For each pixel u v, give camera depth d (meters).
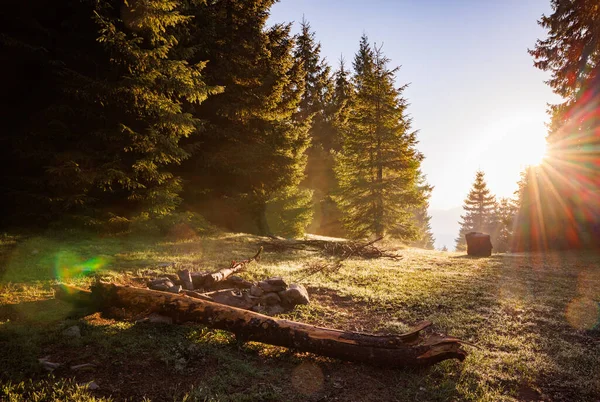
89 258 9.03
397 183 26.16
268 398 3.65
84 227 11.90
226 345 4.91
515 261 13.96
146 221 13.02
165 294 5.44
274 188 20.14
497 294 8.24
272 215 22.59
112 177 11.47
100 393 3.48
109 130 12.22
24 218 11.47
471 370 4.45
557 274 11.06
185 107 16.23
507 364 4.69
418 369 4.42
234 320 4.88
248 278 8.65
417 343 4.50
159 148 12.69
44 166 10.88
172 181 13.91
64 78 11.73
